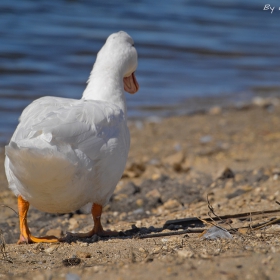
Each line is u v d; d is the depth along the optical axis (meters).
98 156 8.20
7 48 29.67
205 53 32.88
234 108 22.78
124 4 43.25
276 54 34.00
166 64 30.11
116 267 6.84
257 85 27.14
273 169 13.50
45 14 37.38
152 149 17.08
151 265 6.75
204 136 18.56
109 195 8.94
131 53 10.65
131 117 21.38
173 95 24.67
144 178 14.01
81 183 8.12
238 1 50.84
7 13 36.41
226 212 10.26
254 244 7.52
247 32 39.72
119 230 9.80
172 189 12.55
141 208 11.60
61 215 11.41
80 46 31.03
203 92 25.47
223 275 6.24
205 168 14.60
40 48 30.17
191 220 9.70
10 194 13.37
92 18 37.62
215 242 7.75
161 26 37.84
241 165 14.57
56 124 7.74
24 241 8.88
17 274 6.96
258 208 10.33
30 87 24.09
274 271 6.34
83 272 6.77
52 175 7.59
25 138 7.75
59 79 25.59
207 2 48.88
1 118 20.23
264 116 21.33
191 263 6.70
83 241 8.86
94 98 9.89
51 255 7.98
